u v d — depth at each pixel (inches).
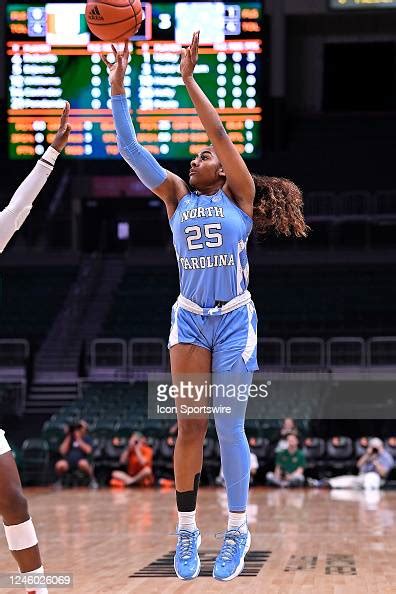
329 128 866.1
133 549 320.5
